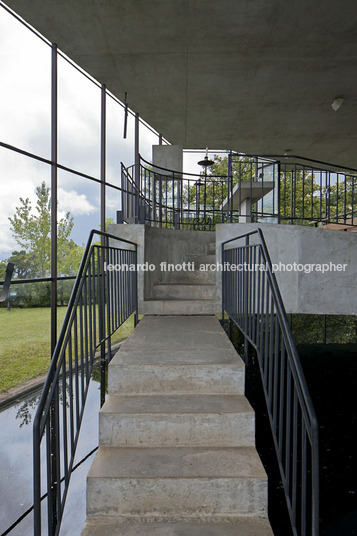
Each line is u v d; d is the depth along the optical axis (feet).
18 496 6.80
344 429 10.27
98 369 14.19
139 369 6.78
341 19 13.51
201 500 4.96
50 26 13.64
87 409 10.50
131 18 13.28
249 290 8.56
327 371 15.30
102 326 8.13
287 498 5.16
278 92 19.58
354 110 21.89
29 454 8.45
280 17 13.37
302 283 13.04
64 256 43.86
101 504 4.97
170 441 5.86
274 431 6.01
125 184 16.60
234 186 21.36
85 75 17.29
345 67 17.02
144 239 12.29
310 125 24.20
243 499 4.98
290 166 34.58
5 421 10.75
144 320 11.24
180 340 8.68
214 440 5.85
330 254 13.33
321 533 6.23
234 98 20.24
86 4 12.46
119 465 5.26
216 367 6.78
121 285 10.03
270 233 12.87
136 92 19.44
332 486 7.64
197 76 17.78
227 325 12.11
